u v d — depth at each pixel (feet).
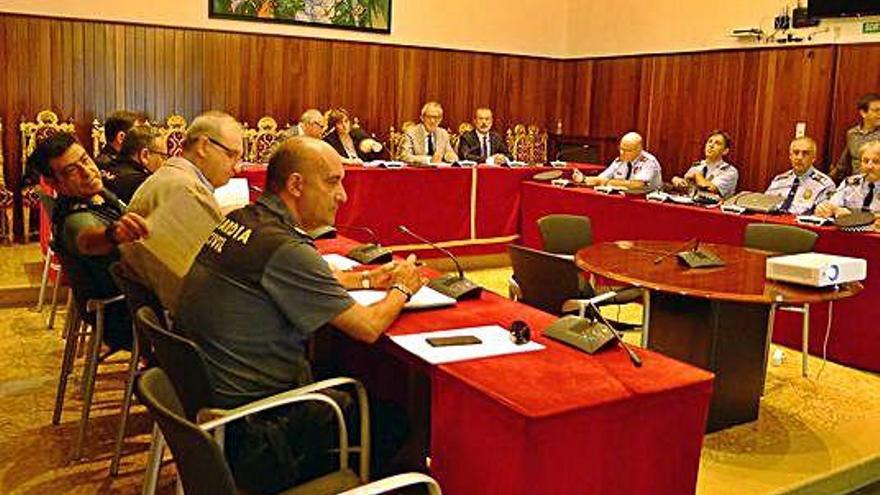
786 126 24.23
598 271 10.80
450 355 6.38
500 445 5.56
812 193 17.15
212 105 24.52
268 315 6.43
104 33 22.76
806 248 13.34
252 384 6.46
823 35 23.15
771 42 24.44
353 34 26.55
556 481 5.48
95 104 22.86
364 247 10.25
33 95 22.03
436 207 20.15
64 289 16.42
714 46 26.07
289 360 6.61
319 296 6.46
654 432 5.88
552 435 5.38
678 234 16.40
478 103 29.40
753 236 14.06
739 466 9.80
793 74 23.94
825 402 12.14
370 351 8.70
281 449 6.32
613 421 5.64
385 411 7.43
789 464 9.91
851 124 22.67
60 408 10.25
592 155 29.04
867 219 13.58
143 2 23.21
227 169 9.62
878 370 13.51
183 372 5.81
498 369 6.11
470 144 24.53
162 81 23.72
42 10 21.91
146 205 9.07
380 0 26.84
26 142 21.53
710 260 11.37
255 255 6.44
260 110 25.31
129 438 9.91
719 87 25.99
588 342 6.63
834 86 23.00
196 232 8.98
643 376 6.08
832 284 10.03
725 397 10.89
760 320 11.09
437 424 6.23
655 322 11.25
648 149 28.40
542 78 30.81
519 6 29.76
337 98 26.55
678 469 6.09
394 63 27.45
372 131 27.32
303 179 6.76
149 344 6.74
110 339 9.49
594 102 30.25
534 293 11.82
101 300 9.23
